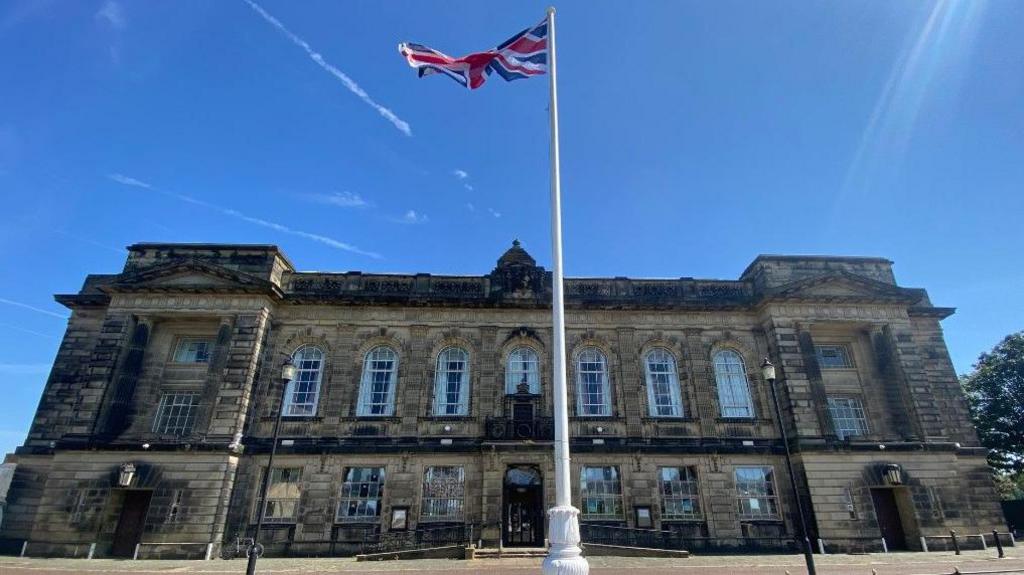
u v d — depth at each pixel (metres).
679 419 37.38
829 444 35.53
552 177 17.62
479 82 21.34
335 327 38.66
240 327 36.66
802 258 41.72
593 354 39.53
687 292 41.50
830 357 40.72
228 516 32.91
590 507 34.75
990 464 52.84
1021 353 50.91
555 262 16.48
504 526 33.84
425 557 30.39
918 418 37.22
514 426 35.78
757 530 34.50
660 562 28.09
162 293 37.34
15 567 27.11
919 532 34.16
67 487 32.56
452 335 38.91
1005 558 28.67
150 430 35.41
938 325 42.22
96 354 35.78
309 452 34.72
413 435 35.75
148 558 30.77
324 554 32.41
